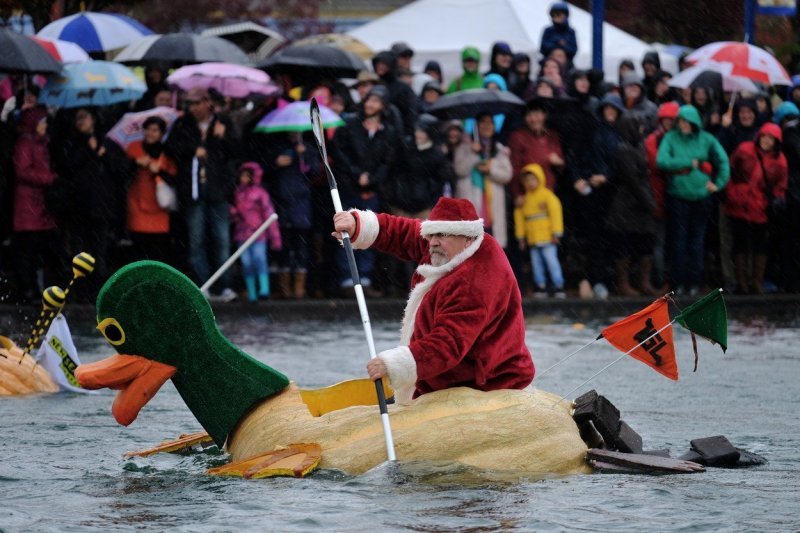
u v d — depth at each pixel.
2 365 18.22
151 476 12.62
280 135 29.33
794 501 11.39
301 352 22.91
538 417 12.80
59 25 32.44
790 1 38.19
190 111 28.69
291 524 10.48
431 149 29.47
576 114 30.59
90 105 28.58
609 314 29.61
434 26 35.91
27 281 28.80
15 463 13.38
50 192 28.42
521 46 34.97
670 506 11.15
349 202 29.30
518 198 30.88
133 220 28.97
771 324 28.05
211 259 29.44
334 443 12.74
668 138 30.80
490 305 12.99
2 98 30.31
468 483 11.85
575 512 10.88
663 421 16.45
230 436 13.60
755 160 31.75
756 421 16.44
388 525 10.39
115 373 13.20
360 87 30.59
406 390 13.32
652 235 31.02
